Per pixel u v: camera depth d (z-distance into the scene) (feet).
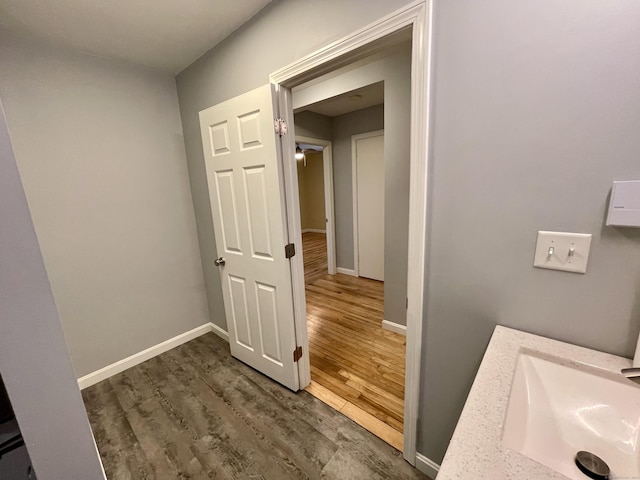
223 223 6.57
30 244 1.39
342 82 8.29
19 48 5.41
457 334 3.58
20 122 5.54
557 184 2.62
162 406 5.90
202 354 7.82
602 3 2.19
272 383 6.50
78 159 6.27
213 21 5.21
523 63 2.61
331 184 13.52
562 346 2.75
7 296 1.36
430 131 3.31
